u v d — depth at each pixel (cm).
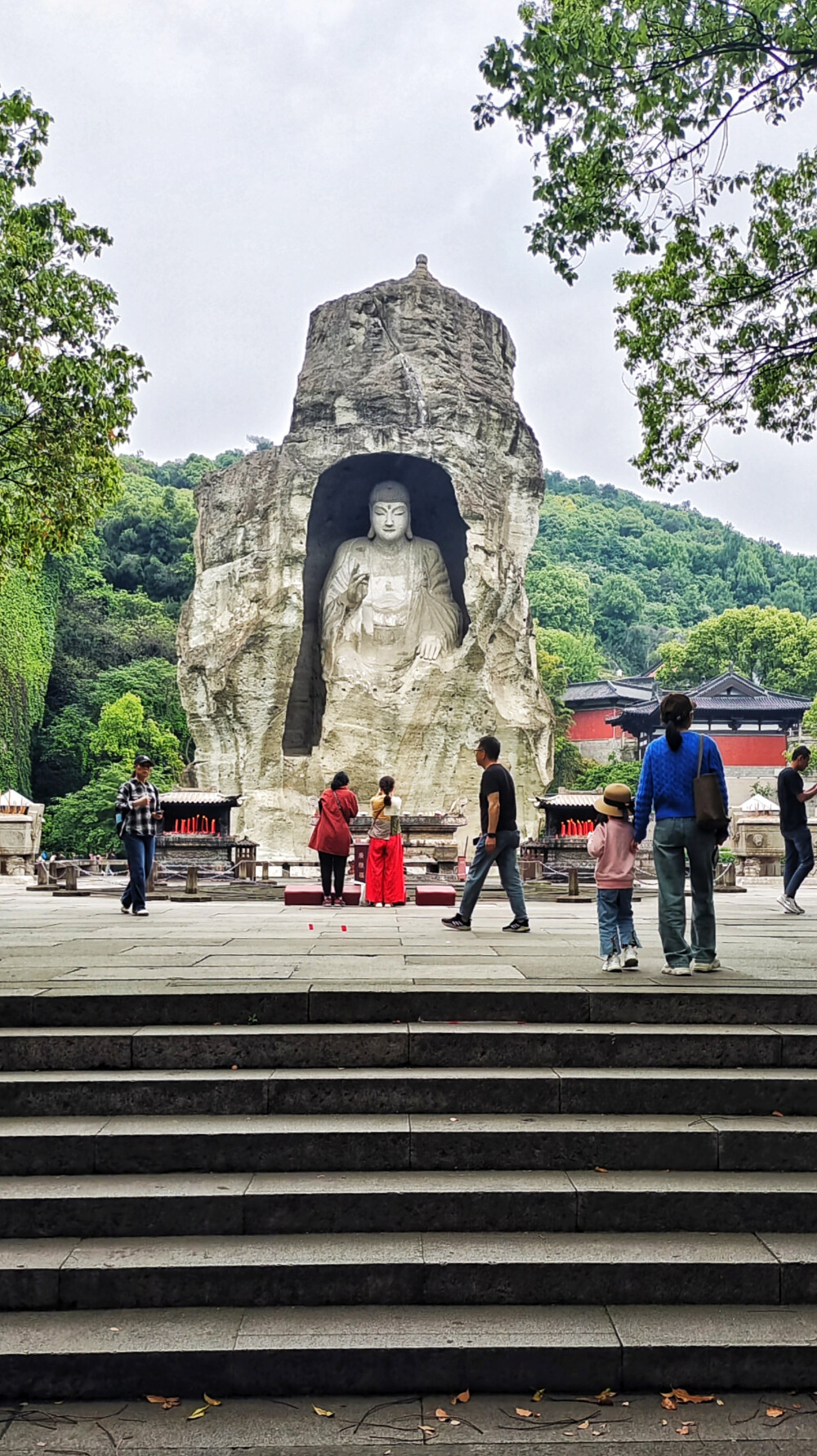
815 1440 480
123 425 1697
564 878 2277
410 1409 495
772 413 1434
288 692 3281
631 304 1415
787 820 1521
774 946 1069
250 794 3262
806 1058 699
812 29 1215
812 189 1333
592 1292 550
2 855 2689
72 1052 692
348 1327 523
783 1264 550
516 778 3356
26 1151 618
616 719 6825
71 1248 566
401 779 3262
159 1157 619
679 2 1195
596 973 852
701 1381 511
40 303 1581
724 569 12669
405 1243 571
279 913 1570
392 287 3288
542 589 9969
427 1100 663
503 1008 741
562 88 1225
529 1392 509
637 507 14262
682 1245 570
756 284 1361
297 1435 479
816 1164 626
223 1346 506
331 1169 623
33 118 1499
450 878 2334
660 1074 677
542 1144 626
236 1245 568
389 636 3312
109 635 6569
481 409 3291
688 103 1245
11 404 1666
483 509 3241
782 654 7888
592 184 1267
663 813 858
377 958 953
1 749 5306
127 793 1452
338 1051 697
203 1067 694
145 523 7638
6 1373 504
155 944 1069
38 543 1780
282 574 3241
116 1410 494
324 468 3247
